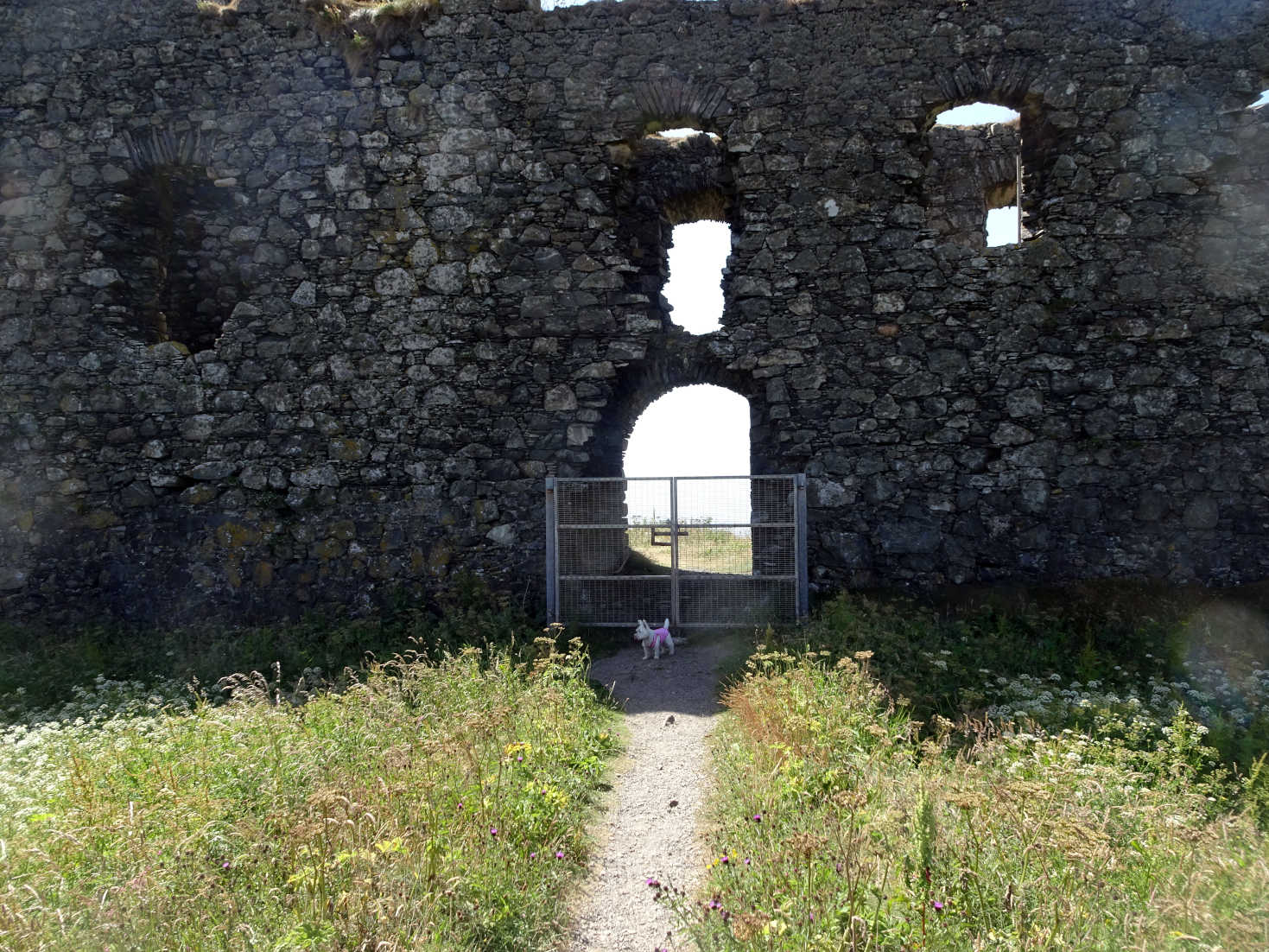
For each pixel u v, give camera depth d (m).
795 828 4.76
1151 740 6.38
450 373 10.39
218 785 5.13
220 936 3.71
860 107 10.03
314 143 10.52
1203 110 9.68
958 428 9.86
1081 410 9.71
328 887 4.10
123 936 3.61
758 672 7.67
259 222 10.57
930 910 3.85
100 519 10.52
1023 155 10.34
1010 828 4.39
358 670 8.80
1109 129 9.76
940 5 9.97
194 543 10.46
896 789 5.06
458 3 10.48
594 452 10.45
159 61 10.66
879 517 9.92
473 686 7.15
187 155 10.68
